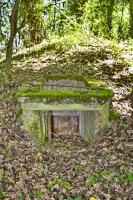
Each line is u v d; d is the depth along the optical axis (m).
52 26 7.22
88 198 2.45
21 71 5.57
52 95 3.30
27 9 5.21
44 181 2.74
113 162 2.80
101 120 3.46
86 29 6.66
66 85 4.21
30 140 3.46
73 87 4.12
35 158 3.13
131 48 5.87
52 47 6.65
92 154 3.10
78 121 3.89
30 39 7.39
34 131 3.52
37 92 3.45
